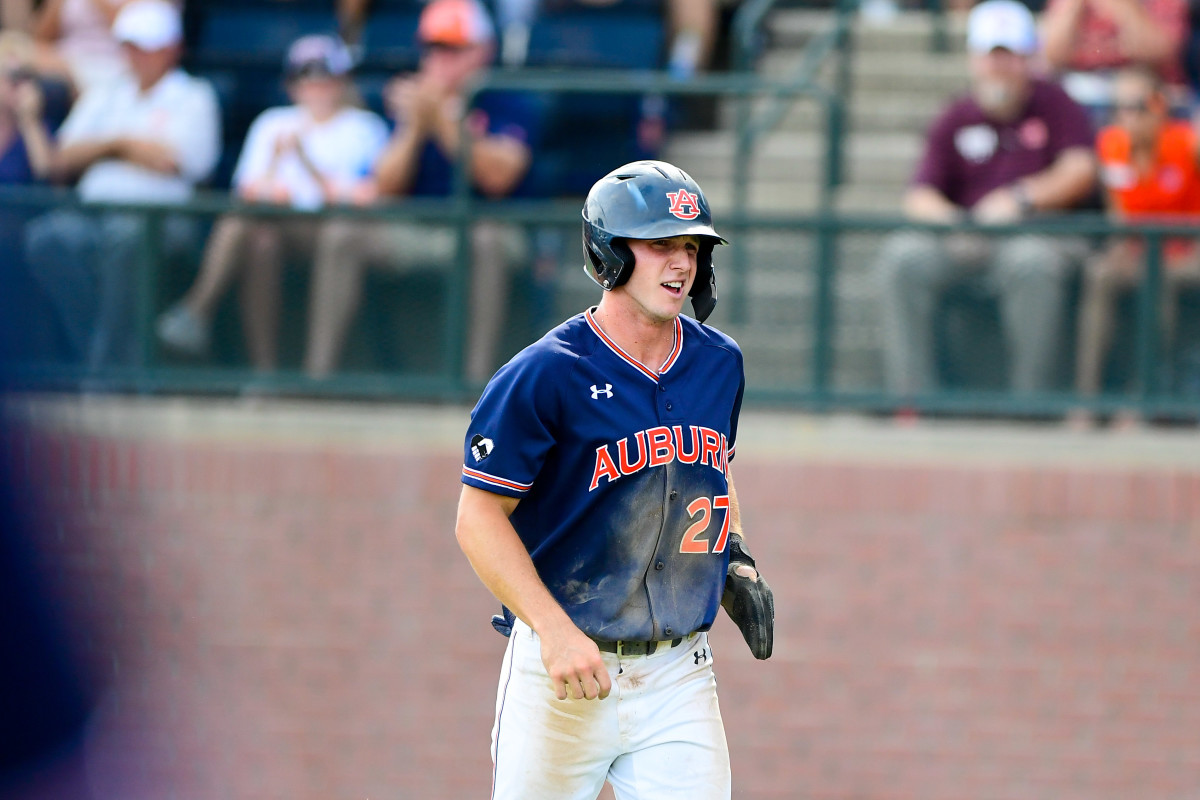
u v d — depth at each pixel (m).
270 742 25.64
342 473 25.66
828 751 25.05
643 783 12.80
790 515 25.06
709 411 12.47
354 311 25.88
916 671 24.94
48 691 7.71
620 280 11.89
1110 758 24.75
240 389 25.92
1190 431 24.97
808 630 25.05
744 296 25.58
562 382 11.98
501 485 11.93
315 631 25.70
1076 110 26.84
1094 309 24.83
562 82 26.86
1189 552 24.58
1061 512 24.73
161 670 25.56
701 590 12.57
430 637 25.66
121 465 25.53
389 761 25.59
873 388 25.34
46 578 7.79
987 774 24.83
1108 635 24.72
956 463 24.89
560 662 11.49
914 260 25.16
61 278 25.56
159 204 25.80
